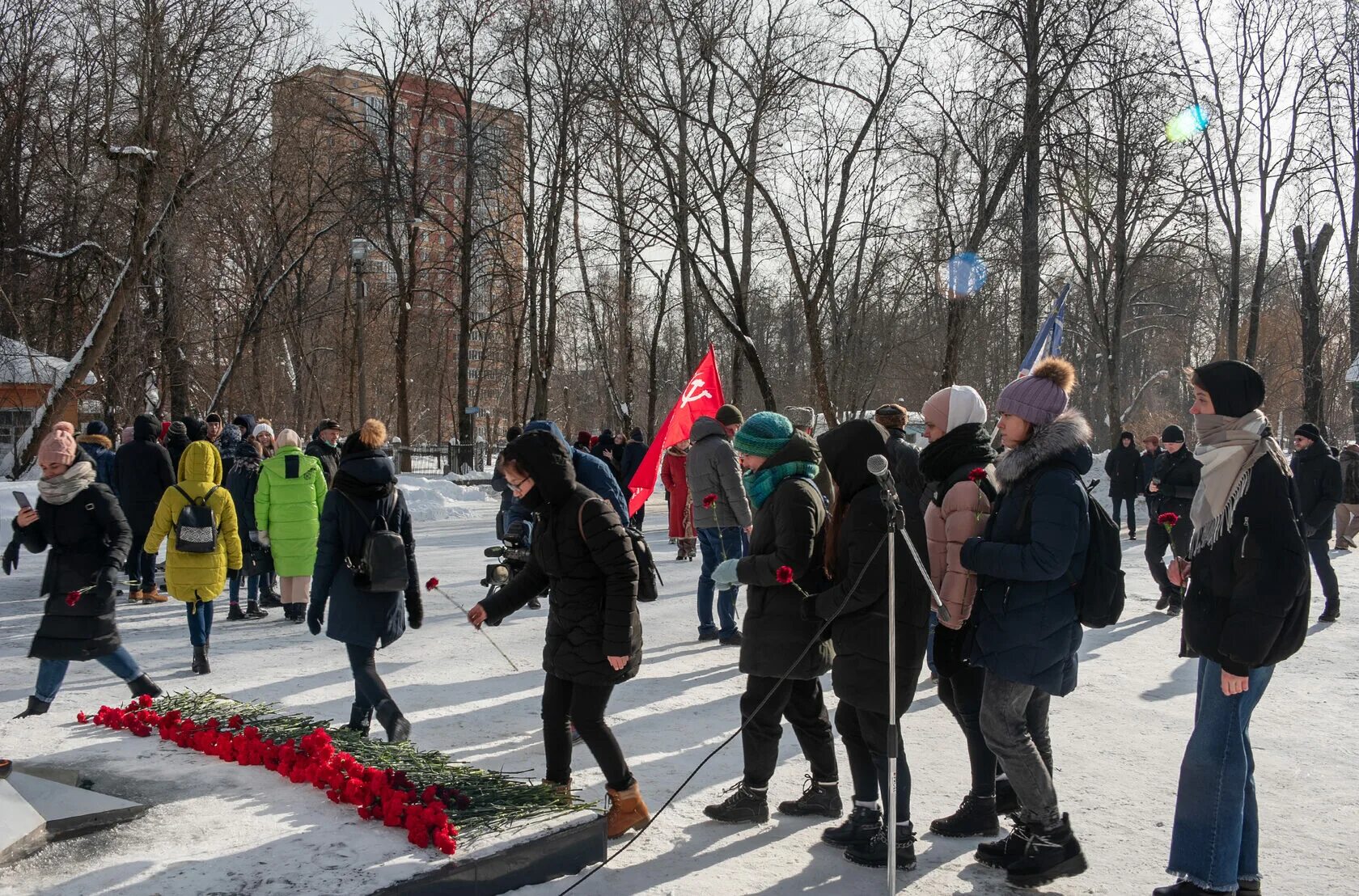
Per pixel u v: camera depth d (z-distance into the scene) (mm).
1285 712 6238
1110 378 28766
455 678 7098
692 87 22375
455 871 3547
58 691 6273
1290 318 47281
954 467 4160
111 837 3785
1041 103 19188
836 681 3994
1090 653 8016
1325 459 9469
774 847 4176
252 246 29484
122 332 23234
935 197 22219
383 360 47625
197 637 7184
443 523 19750
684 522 13742
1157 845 4176
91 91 24250
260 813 4043
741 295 21000
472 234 31109
